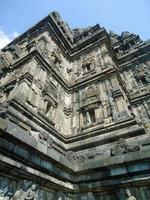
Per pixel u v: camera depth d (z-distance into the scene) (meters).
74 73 29.91
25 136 8.27
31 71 19.97
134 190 9.05
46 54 25.72
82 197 10.21
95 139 16.77
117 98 19.73
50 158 9.22
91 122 20.28
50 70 24.08
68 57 34.47
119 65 37.38
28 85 18.27
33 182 8.34
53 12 36.84
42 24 34.34
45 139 14.95
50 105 20.78
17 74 21.36
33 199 8.00
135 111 27.38
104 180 10.00
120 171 9.70
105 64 26.42
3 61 25.62
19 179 7.89
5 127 7.40
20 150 7.88
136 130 14.83
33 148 8.40
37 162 8.51
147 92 28.81
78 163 11.63
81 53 33.84
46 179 8.84
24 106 15.38
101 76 24.22
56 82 24.61
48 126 17.27
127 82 33.38
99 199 9.90
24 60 22.73
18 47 31.61
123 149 11.02
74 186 10.68
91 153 15.52
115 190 9.59
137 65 35.53
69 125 20.97
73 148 17.23
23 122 14.58
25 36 35.84
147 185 8.88
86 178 10.54
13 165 7.41
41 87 20.25
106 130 16.83
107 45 32.16
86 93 23.86
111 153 11.34
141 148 10.63
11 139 7.62
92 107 21.06
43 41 27.41
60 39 34.75
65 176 10.25
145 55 35.53
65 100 24.42
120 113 17.78
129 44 42.59
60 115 21.27
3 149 7.22
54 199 9.38
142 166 9.26
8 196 7.20
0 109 13.01
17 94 16.02
